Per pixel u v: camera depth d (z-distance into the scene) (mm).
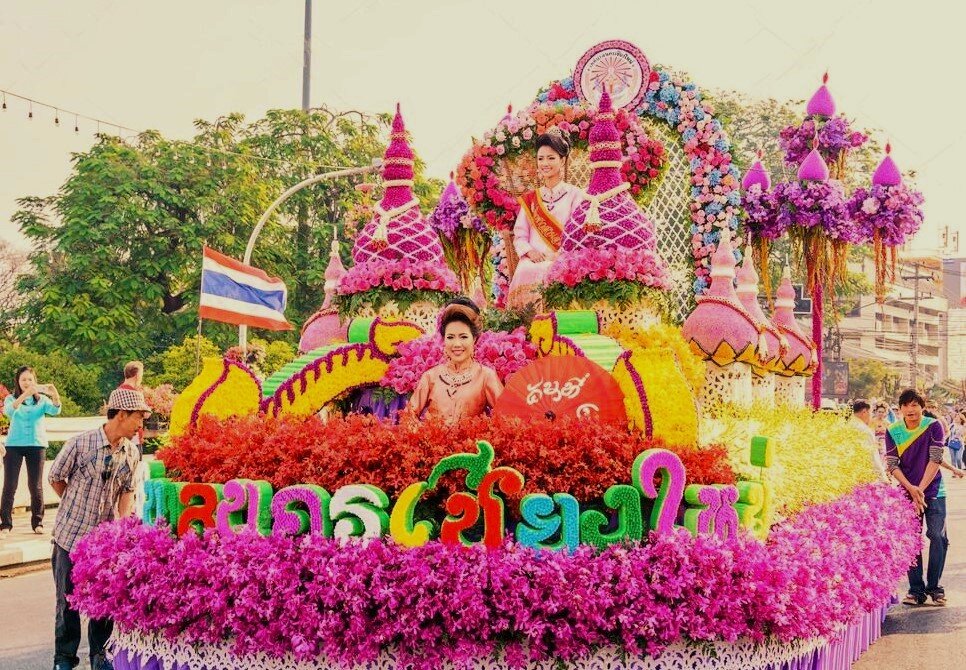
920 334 84188
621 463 5723
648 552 5480
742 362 9000
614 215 8008
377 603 5438
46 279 34562
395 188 9219
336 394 8016
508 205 10797
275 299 17922
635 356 6281
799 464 7469
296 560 5621
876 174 13422
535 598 5297
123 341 32281
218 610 5691
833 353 57938
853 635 7750
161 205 34406
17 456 14695
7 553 12680
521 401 6438
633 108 10469
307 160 35781
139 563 5988
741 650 5629
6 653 8312
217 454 6332
